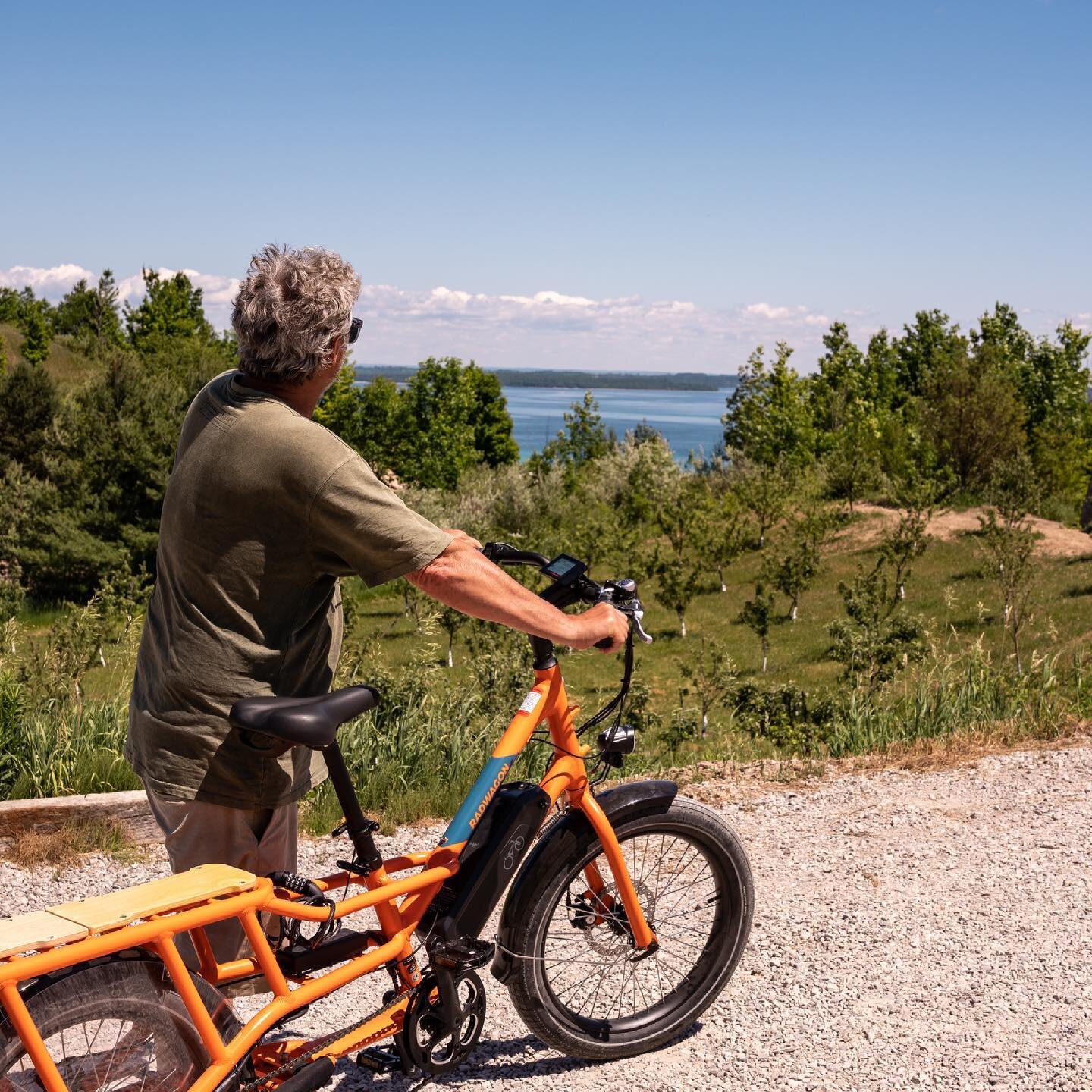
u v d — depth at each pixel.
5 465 33.78
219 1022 2.26
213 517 2.39
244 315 2.39
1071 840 4.80
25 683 7.96
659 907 3.24
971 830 5.00
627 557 27.53
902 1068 2.98
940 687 7.79
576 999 3.12
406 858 2.65
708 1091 2.88
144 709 2.51
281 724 2.20
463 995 2.82
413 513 2.44
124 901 2.13
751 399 55.72
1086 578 23.34
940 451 36.66
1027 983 3.47
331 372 2.50
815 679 19.83
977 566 25.80
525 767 6.37
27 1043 1.94
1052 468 43.22
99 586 27.47
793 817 5.26
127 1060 2.15
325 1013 3.21
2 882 4.36
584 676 20.36
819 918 4.01
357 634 22.67
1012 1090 2.86
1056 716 7.00
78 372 73.94
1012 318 66.81
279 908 2.31
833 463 35.19
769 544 31.91
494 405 74.94
